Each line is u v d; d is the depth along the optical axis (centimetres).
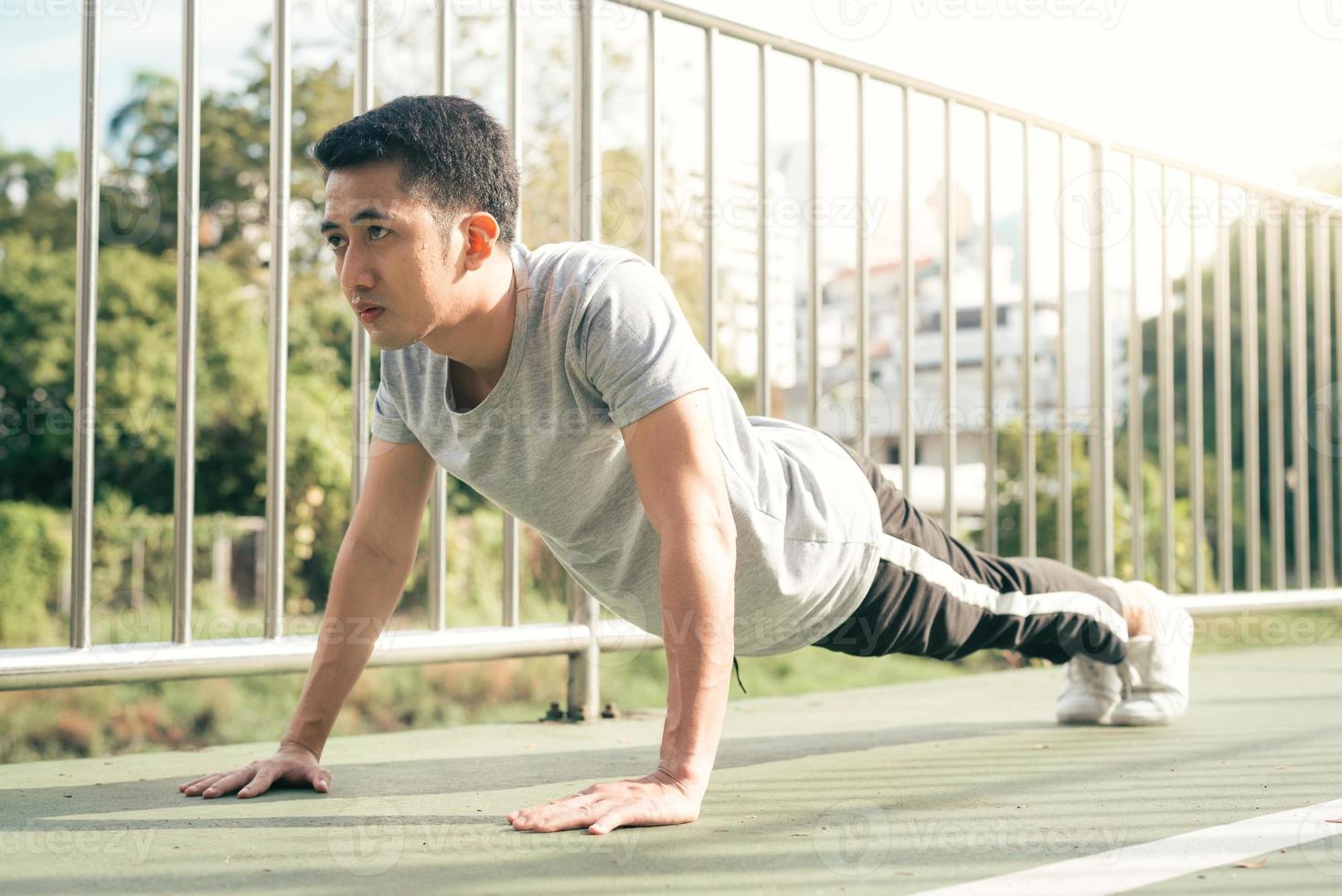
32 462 895
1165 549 272
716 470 115
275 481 162
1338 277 323
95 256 149
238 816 111
